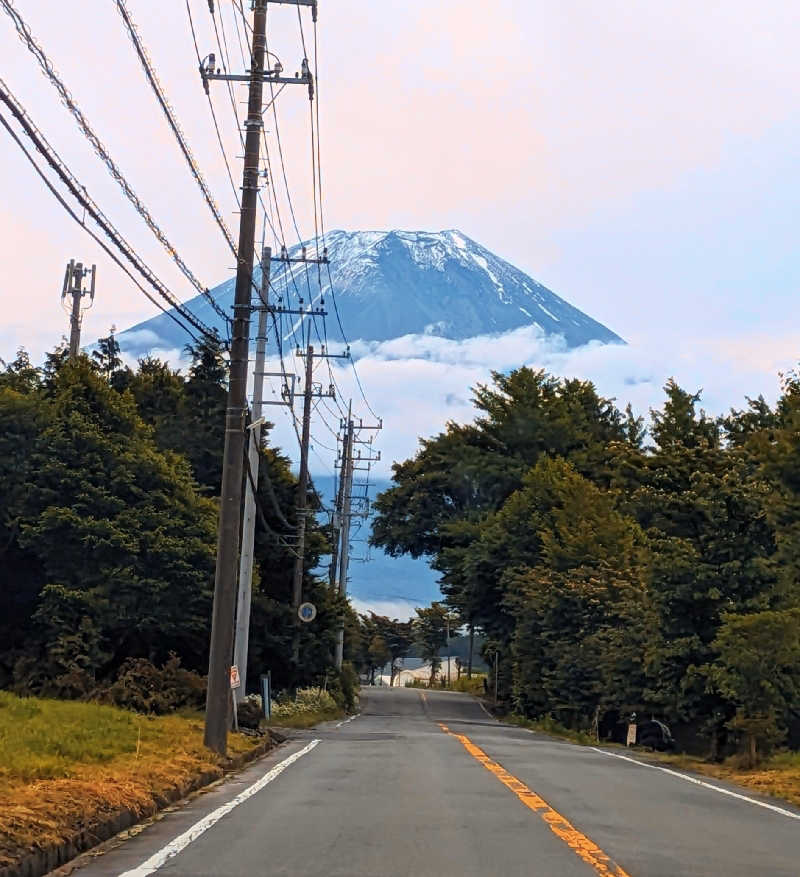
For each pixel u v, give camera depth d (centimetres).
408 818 1184
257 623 4212
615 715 4234
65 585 3366
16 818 930
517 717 5444
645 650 3127
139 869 884
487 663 8206
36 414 3531
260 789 1464
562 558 4691
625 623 3903
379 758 1977
